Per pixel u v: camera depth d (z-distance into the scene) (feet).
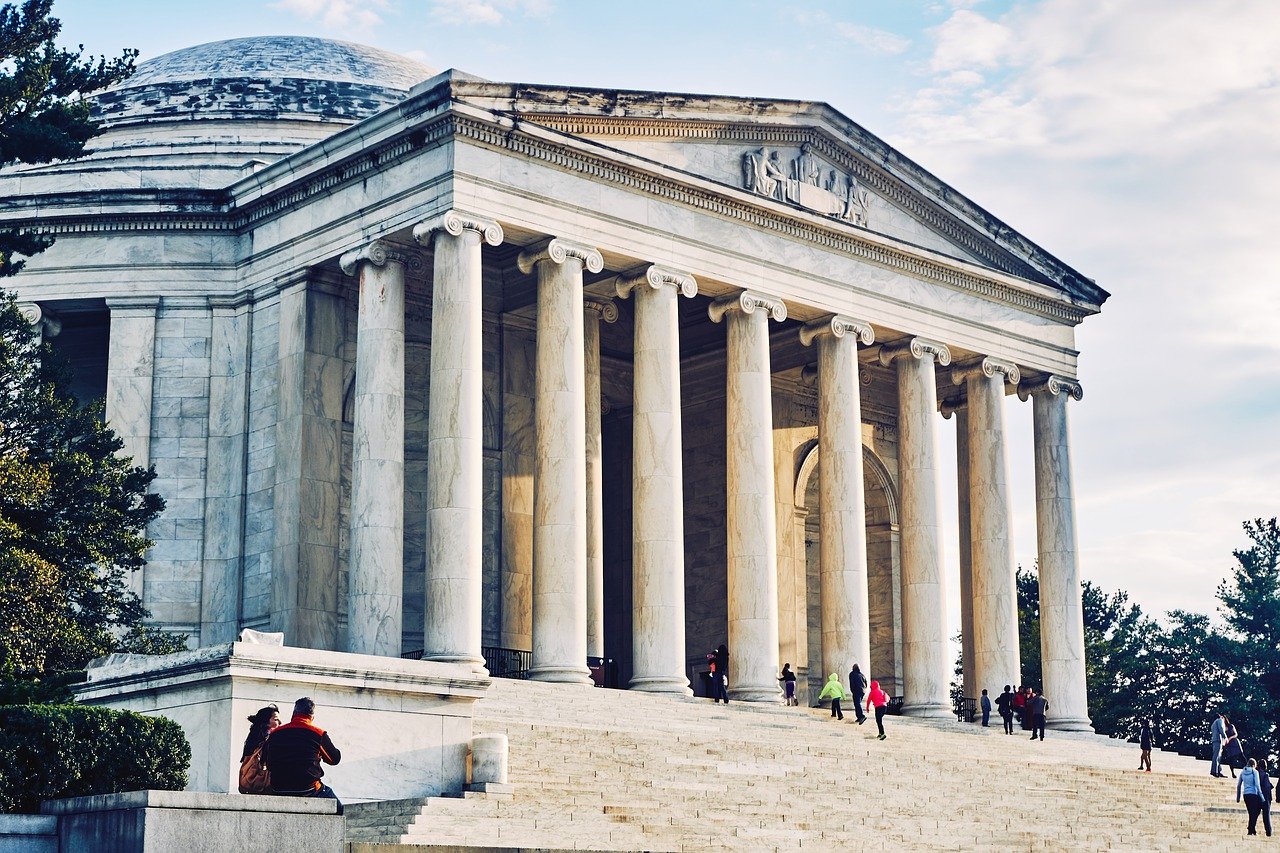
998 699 231.91
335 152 202.49
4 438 176.14
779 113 221.25
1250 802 178.81
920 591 231.71
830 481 224.74
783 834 137.49
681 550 204.95
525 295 231.09
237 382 215.72
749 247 218.18
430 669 123.54
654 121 208.85
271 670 115.44
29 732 99.81
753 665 209.36
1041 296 254.06
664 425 205.36
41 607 159.33
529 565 228.84
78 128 183.21
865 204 233.96
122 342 219.41
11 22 180.24
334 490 207.31
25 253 186.39
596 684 211.00
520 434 231.91
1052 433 254.06
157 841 89.92
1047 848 154.81
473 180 191.01
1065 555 250.16
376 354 194.49
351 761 118.83
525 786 129.70
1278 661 404.77
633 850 121.29
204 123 255.09
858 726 201.16
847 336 227.40
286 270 210.38
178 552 213.87
